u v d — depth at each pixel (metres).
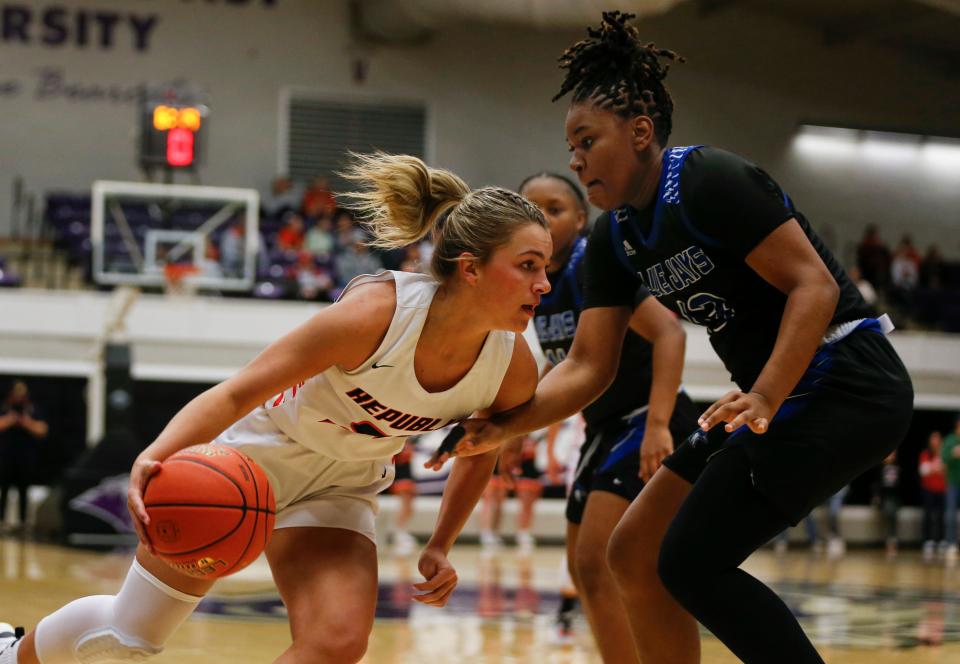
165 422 12.04
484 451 2.57
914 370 13.91
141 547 2.45
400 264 12.22
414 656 4.41
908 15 17.91
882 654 4.76
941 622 6.01
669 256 2.60
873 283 17.20
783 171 18.92
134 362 12.02
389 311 2.29
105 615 2.49
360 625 2.29
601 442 3.53
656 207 2.56
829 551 12.54
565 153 18.22
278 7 17.53
